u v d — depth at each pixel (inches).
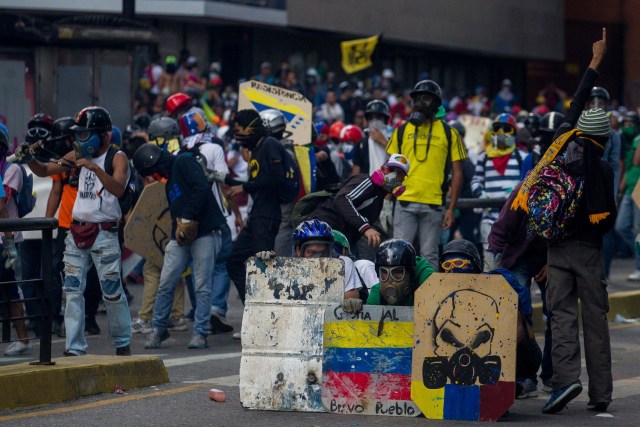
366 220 872.9
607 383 720.3
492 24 3661.4
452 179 1074.1
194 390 786.2
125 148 1439.5
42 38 1566.2
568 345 709.9
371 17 3102.9
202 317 999.0
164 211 1088.2
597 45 733.3
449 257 727.1
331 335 702.5
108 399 754.2
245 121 1028.5
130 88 1646.2
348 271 764.0
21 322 953.5
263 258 712.4
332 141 1542.8
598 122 703.7
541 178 709.3
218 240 1003.9
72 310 862.5
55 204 1061.8
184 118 1085.8
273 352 709.3
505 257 799.1
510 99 3189.0
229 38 2797.7
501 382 679.1
